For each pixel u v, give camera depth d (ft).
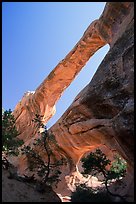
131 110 50.80
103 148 107.96
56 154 88.63
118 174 61.16
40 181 64.64
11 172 60.34
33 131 124.26
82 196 57.11
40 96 123.95
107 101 62.64
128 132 49.98
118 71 61.21
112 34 76.28
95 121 68.18
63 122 85.51
